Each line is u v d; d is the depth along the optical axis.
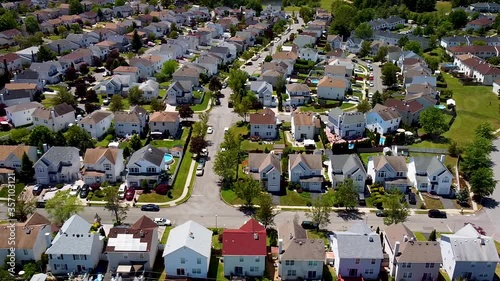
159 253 87.88
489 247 82.81
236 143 123.00
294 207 104.88
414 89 168.12
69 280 80.25
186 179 114.62
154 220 97.19
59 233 84.62
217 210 103.00
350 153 130.12
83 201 104.31
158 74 187.38
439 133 139.75
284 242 85.12
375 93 162.50
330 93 171.00
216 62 195.62
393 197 99.56
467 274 82.69
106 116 138.62
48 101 161.12
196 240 83.38
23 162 111.12
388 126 140.75
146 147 116.00
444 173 109.44
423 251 81.25
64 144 124.19
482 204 108.50
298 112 142.75
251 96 160.12
